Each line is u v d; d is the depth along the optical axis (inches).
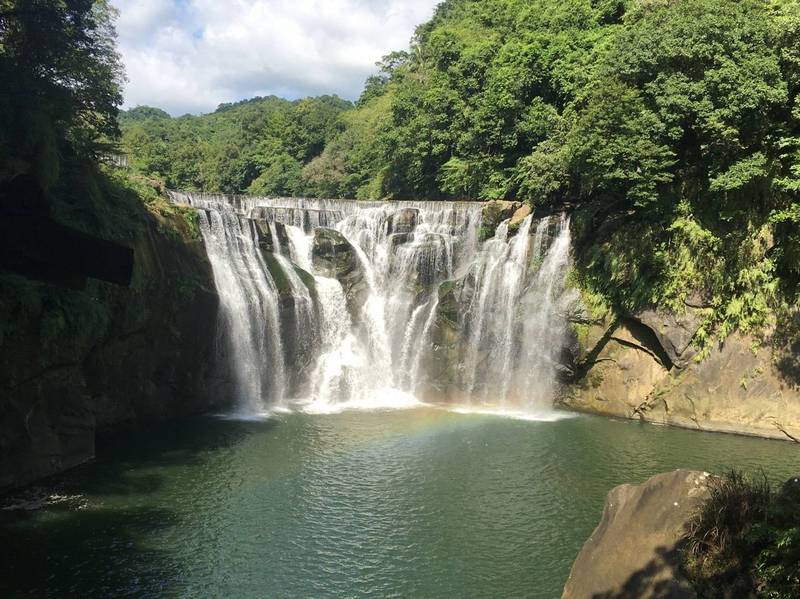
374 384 1496.1
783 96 1102.4
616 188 1301.7
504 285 1467.8
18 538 711.7
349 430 1170.0
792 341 1101.7
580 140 1305.4
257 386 1358.3
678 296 1209.4
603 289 1321.4
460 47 2303.2
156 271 1138.0
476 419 1264.8
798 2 1224.2
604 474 940.6
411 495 864.3
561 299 1378.0
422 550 713.6
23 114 948.6
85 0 1105.4
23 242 359.9
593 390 1334.9
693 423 1187.9
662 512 478.3
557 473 946.7
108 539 720.3
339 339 1501.0
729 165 1180.5
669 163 1218.0
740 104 1128.2
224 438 1099.9
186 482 894.4
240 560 685.9
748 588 397.7
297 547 716.0
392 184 2549.2
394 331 1521.9
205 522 772.6
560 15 1951.3
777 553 389.7
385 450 1053.2
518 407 1382.9
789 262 1094.4
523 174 1706.4
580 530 762.2
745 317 1142.3
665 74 1259.8
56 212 956.0
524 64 1836.9
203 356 1255.5
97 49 1200.2
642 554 461.1
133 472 922.1
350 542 730.2
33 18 1026.7
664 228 1250.6
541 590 633.0
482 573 665.0
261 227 1486.2
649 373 1266.0
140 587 627.8
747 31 1170.0
